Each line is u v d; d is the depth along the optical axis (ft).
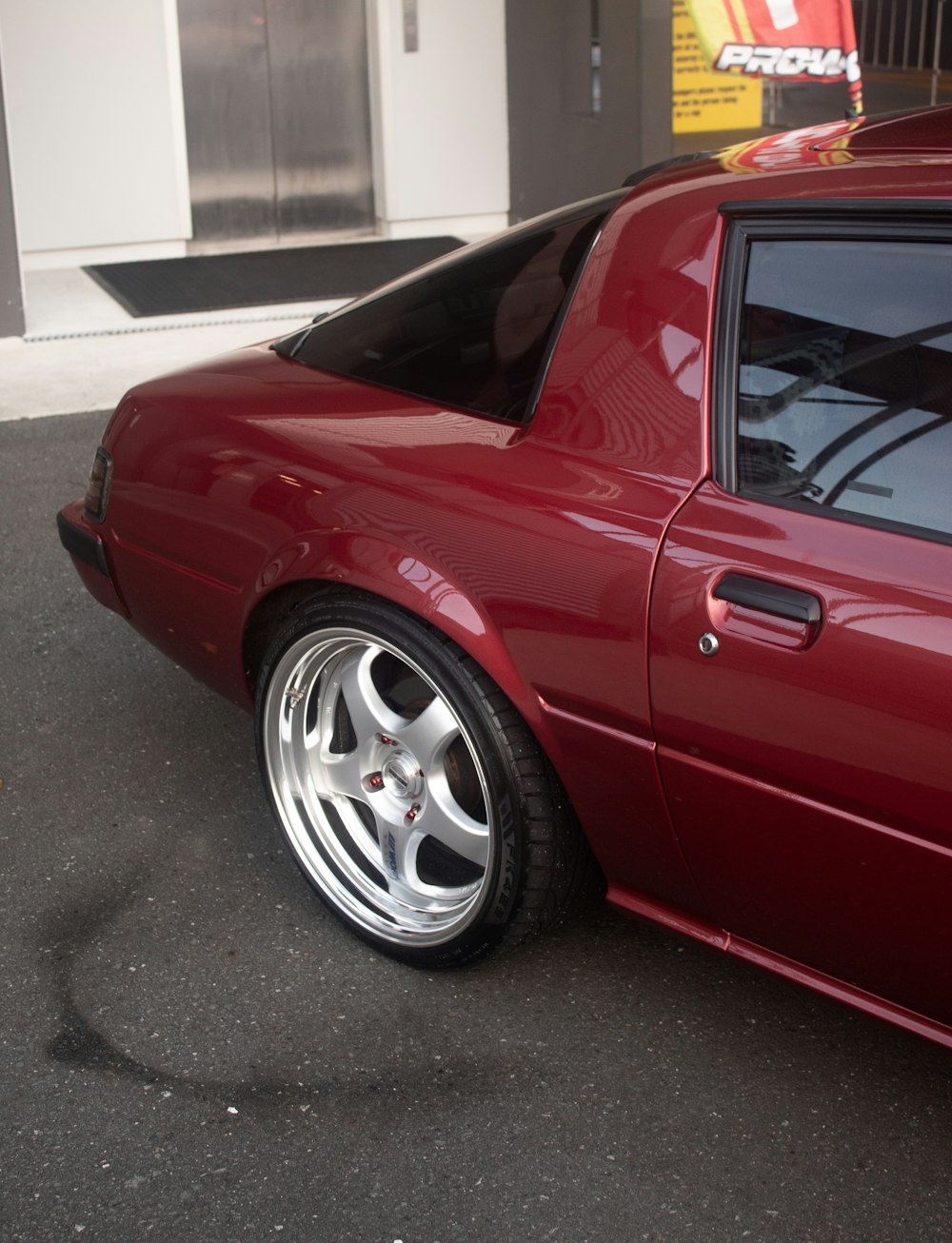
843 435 6.43
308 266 30.25
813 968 7.13
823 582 6.19
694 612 6.55
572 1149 7.41
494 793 7.73
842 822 6.30
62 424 20.51
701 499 6.75
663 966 8.86
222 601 9.18
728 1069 7.97
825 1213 6.97
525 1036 8.25
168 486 9.53
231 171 31.78
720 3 16.08
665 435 6.98
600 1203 7.06
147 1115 7.66
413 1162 7.34
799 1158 7.31
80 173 29.99
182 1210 7.06
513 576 7.29
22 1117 7.65
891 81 28.78
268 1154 7.41
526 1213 7.02
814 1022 8.34
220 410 9.48
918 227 6.29
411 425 8.29
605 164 29.48
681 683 6.65
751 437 6.72
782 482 6.58
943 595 5.89
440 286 8.96
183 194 30.96
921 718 5.85
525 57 31.83
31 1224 6.97
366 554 7.93
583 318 7.50
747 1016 8.39
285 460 8.70
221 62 30.71
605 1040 8.21
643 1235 6.87
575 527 7.07
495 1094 7.80
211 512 9.11
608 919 9.34
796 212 6.68
